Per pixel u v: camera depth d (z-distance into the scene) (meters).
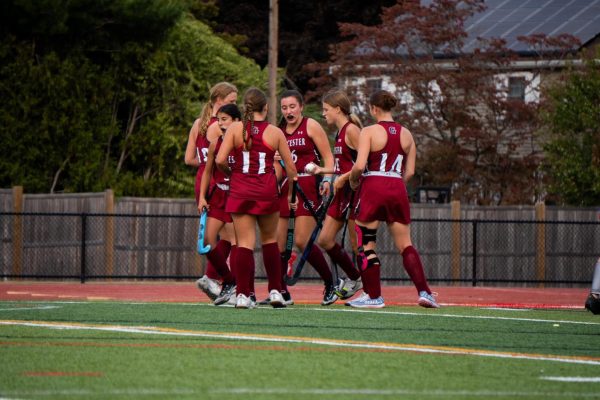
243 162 40.62
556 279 96.12
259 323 35.78
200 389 22.23
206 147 44.84
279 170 43.91
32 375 23.84
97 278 82.62
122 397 21.16
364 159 42.75
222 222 44.22
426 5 147.12
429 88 126.38
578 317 42.62
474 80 124.81
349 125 45.50
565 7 148.75
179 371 24.66
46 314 38.16
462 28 133.12
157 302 47.12
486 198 125.00
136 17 104.00
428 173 126.44
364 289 44.69
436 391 22.64
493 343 31.72
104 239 85.94
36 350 27.92
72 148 102.62
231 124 40.56
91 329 33.06
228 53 118.75
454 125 125.06
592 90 108.62
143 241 87.81
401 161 43.84
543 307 49.25
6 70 100.88
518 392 22.73
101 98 105.31
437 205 93.88
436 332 34.41
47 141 102.38
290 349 28.89
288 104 44.69
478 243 95.06
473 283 88.88
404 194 43.84
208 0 159.25
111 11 104.19
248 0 171.88
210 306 43.38
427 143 125.69
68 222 86.44
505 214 96.12
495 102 124.31
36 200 87.50
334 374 24.67
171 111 110.25
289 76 166.00
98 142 105.44
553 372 25.92
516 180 124.62
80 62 105.38
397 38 129.50
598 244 97.00
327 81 135.25
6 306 42.41
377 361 27.00
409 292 71.56
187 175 110.75
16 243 85.00
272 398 21.30
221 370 24.89
